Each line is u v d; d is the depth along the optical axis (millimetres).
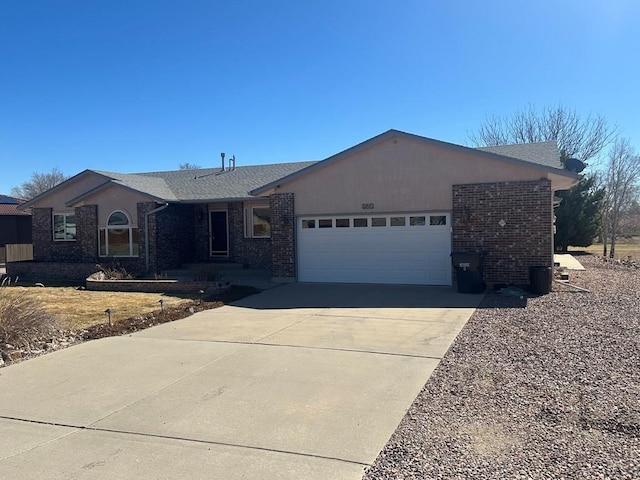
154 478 3895
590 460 3953
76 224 21984
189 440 4578
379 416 5047
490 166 14555
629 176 35656
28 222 38062
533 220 14141
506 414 4969
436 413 5070
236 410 5297
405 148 15484
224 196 20703
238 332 9242
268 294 14336
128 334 9375
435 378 6219
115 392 5969
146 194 20438
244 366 6957
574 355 7012
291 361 7156
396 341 8227
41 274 20891
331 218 16531
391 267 15906
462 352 7402
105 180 22609
